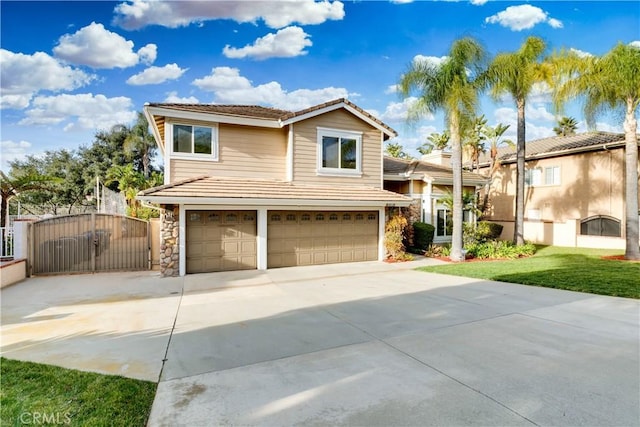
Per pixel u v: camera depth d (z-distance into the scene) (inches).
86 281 441.1
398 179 743.7
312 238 564.7
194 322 271.1
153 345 221.5
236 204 493.7
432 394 156.2
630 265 515.2
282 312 298.2
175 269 476.4
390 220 624.1
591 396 153.0
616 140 767.1
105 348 215.9
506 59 605.0
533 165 946.7
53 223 488.7
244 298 350.6
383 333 241.8
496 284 407.8
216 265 503.2
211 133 538.6
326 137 601.0
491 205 1063.0
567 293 353.7
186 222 487.2
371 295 359.9
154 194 438.6
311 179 585.9
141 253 527.8
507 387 161.8
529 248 676.1
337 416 139.7
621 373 175.3
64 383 165.8
